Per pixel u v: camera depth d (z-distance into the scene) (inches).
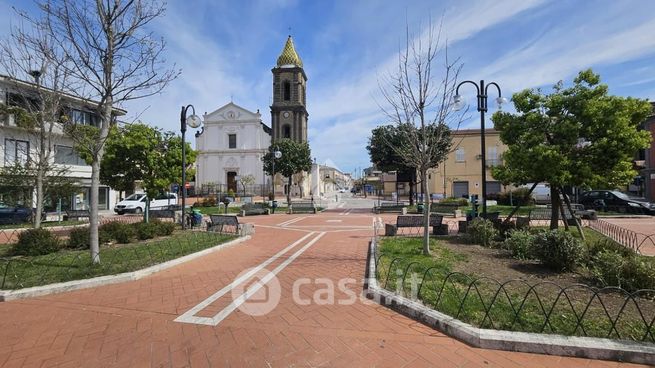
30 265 253.9
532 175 340.5
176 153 514.6
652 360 121.4
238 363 123.3
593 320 148.3
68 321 160.6
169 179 511.5
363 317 164.2
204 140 1913.1
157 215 609.9
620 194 744.3
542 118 343.6
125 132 495.2
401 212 836.6
